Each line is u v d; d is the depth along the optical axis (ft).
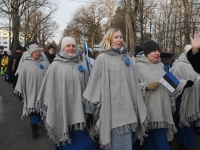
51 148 13.96
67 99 10.89
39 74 15.76
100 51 9.84
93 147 10.81
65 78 10.89
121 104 9.26
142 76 10.77
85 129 10.92
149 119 10.02
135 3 43.70
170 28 80.69
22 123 18.63
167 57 16.66
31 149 13.82
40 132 16.52
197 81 12.49
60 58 11.23
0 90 33.73
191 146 12.95
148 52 10.88
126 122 9.14
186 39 47.83
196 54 7.13
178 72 12.85
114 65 9.40
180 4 65.36
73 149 10.87
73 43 11.36
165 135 10.93
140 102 9.64
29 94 15.52
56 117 10.81
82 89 11.18
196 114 12.76
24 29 98.43
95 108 9.46
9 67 34.58
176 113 13.14
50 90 10.82
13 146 14.23
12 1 78.54
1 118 19.98
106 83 9.29
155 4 88.94
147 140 11.07
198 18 61.57
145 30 101.96
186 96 12.49
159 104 10.54
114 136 9.25
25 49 26.99
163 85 10.62
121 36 9.78
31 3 85.25
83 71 11.41
